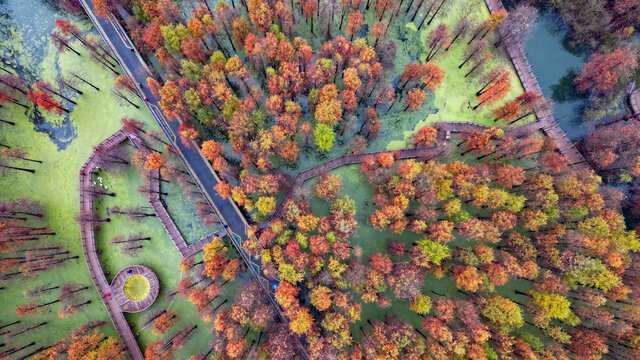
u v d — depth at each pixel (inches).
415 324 2701.8
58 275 2795.3
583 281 2437.3
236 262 2618.1
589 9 3056.1
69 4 2979.8
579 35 3159.5
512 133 2974.9
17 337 2706.7
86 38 3006.9
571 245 2496.3
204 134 2982.3
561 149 2994.6
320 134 2527.1
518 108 2849.4
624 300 2487.7
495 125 3029.0
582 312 2488.9
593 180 2568.9
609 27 3048.7
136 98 2982.3
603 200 2571.4
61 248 2810.0
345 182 2903.5
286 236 2524.6
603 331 2511.1
